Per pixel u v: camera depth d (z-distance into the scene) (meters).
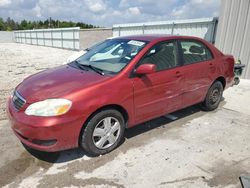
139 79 3.33
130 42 3.84
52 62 13.71
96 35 25.19
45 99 2.78
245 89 6.80
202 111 4.94
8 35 46.84
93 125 3.00
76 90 2.87
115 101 3.09
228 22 8.08
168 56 3.81
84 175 2.84
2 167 2.96
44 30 31.72
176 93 3.91
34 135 2.71
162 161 3.12
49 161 3.10
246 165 3.07
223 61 4.80
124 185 2.67
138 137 3.77
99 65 3.62
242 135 3.90
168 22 11.95
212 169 2.97
